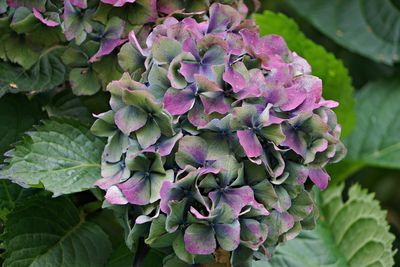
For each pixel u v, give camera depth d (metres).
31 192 0.74
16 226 0.70
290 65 0.68
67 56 0.71
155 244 0.64
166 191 0.62
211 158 0.63
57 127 0.71
